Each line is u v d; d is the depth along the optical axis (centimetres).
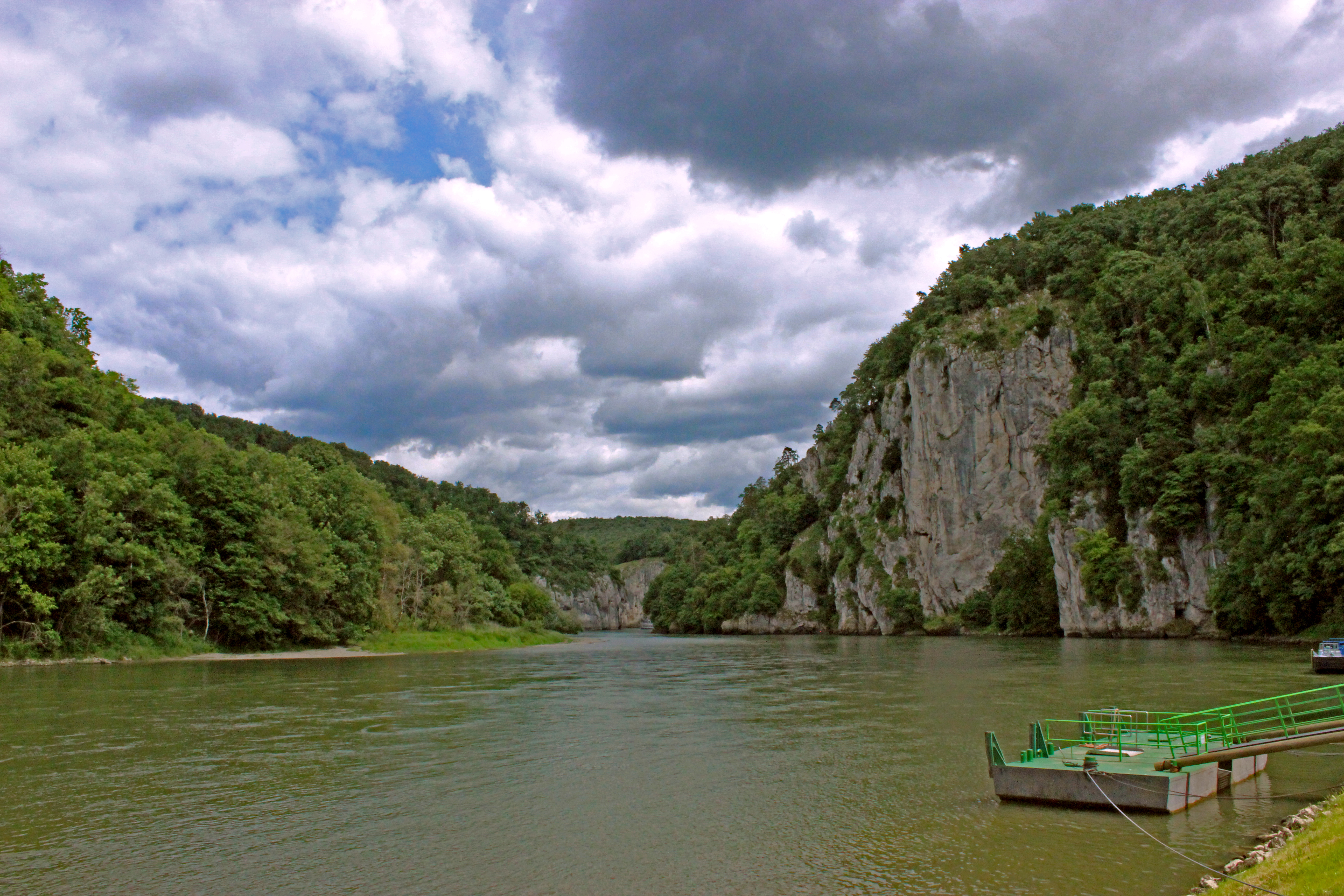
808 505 19538
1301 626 6888
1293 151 13112
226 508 7469
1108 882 1345
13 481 5825
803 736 2862
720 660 7406
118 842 1648
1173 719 2261
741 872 1452
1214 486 8288
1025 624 11106
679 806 1919
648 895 1346
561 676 5434
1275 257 10856
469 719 3312
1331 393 6438
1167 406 9438
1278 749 1716
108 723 3150
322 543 8338
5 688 4281
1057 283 13288
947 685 4434
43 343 8081
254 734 2919
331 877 1445
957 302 14812
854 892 1339
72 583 6100
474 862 1523
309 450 11125
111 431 7550
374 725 3144
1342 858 1118
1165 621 8638
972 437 13125
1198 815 1714
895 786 2075
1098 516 9788
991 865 1445
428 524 12719
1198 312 10144
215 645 7256
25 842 1647
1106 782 1778
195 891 1382
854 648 9200
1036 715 3162
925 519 13825
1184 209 13150
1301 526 6475
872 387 17388
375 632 9388
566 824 1770
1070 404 11900
